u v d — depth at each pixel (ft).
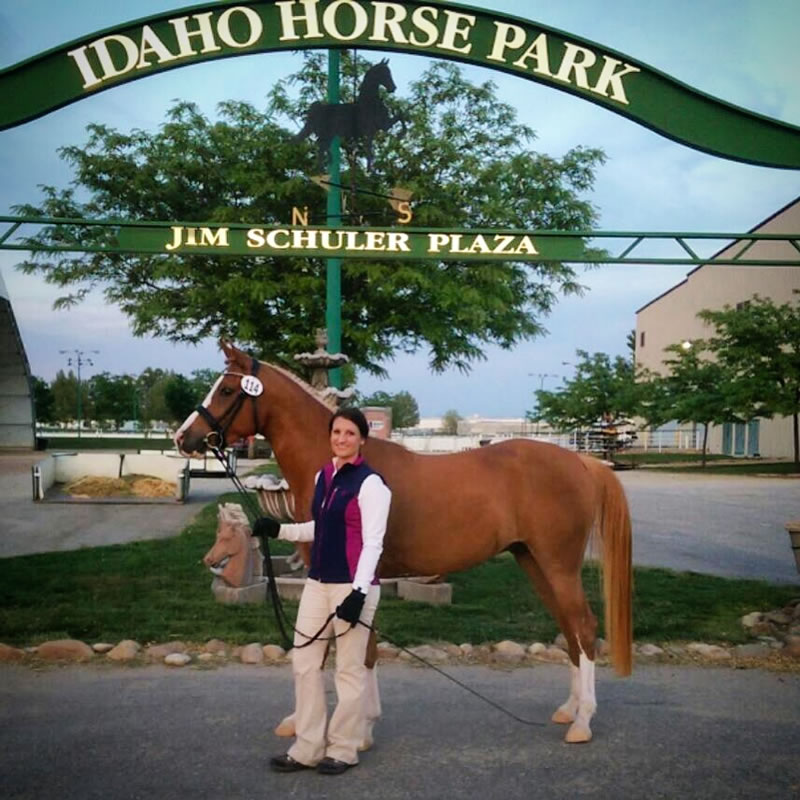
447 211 51.11
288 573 31.96
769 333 98.73
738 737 16.76
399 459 17.34
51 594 29.12
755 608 28.12
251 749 15.87
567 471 17.35
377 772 14.97
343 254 22.99
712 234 23.71
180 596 28.91
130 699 18.57
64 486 65.46
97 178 51.96
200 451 17.81
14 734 16.49
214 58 22.49
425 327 52.34
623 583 17.63
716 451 163.32
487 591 30.83
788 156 23.66
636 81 23.25
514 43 22.95
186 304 54.34
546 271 55.26
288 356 52.31
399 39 22.70
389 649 22.41
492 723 17.47
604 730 17.12
